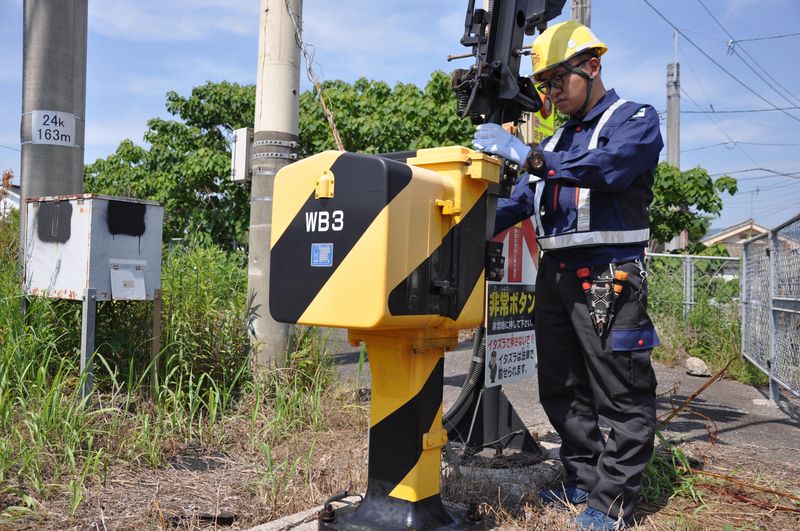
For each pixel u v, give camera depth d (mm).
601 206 2756
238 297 5199
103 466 3305
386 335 2420
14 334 4184
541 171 2537
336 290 2195
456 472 3248
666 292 10086
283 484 3111
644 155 2641
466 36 2883
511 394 5961
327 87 15203
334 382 4996
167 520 2785
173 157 16266
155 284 4316
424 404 2412
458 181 2406
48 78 5309
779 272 6270
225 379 4617
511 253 3479
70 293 4125
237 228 14023
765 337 6898
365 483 3205
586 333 2818
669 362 8547
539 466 3600
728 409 5820
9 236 6266
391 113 13445
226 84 16578
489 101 2744
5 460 3098
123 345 4469
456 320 2406
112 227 4102
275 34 4895
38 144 5316
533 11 2811
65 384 4074
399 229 2139
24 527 2678
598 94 2902
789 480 3551
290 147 4934
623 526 2738
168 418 3871
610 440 2818
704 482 3381
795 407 6000
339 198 2197
